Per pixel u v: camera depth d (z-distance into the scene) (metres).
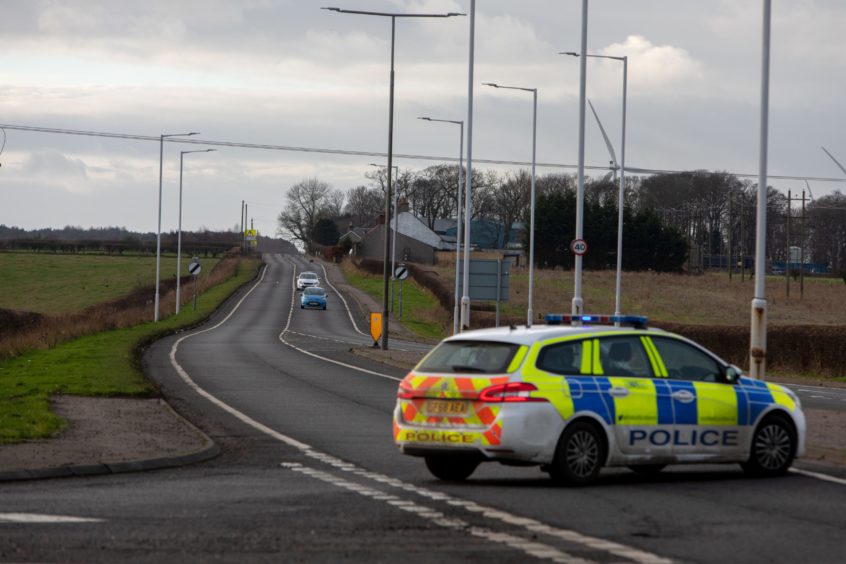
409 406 28.45
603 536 20.67
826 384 81.25
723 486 27.70
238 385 62.47
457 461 29.09
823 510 23.92
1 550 18.72
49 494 25.23
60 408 44.78
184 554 18.67
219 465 31.45
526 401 26.91
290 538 20.16
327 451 35.00
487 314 147.25
